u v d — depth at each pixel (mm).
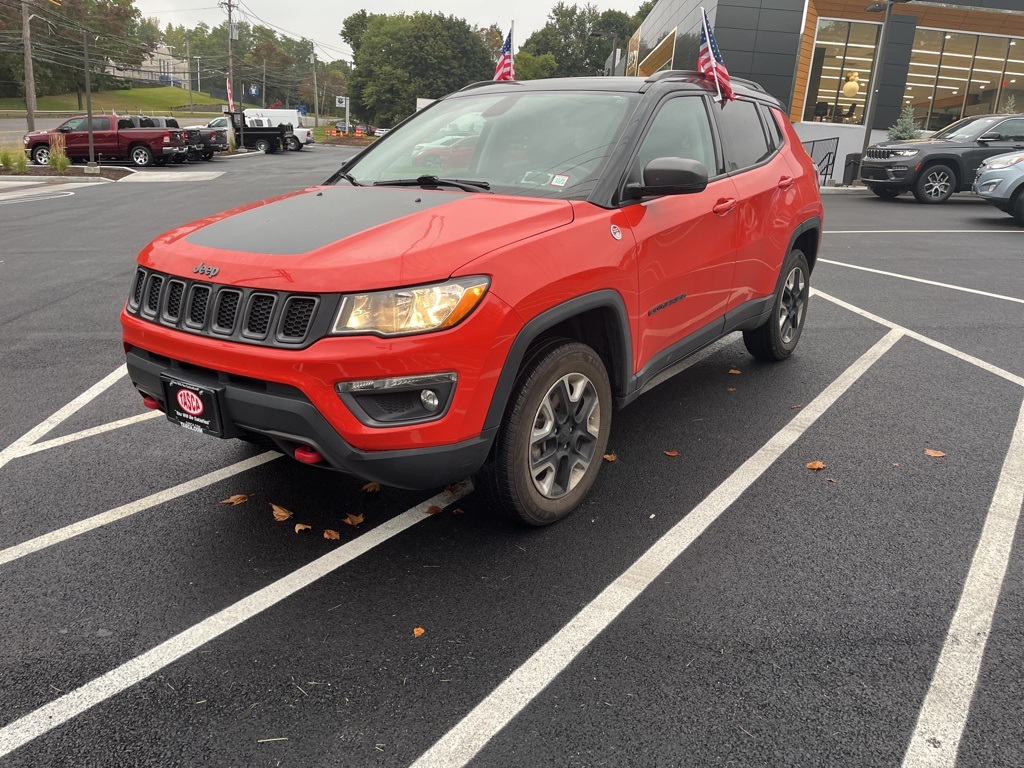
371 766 2016
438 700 2250
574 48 114688
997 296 7715
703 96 4125
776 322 5102
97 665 2398
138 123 28656
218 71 150375
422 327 2504
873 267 9250
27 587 2805
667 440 4133
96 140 28203
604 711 2203
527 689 2293
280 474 3742
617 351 3311
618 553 3037
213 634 2549
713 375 5219
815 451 3994
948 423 4371
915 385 5008
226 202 16328
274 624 2600
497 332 2637
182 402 2816
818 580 2854
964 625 2592
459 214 2902
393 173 3734
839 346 5918
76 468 3793
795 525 3250
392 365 2482
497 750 2064
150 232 11961
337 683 2320
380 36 101250
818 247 5383
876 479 3680
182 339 2717
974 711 2205
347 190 3486
